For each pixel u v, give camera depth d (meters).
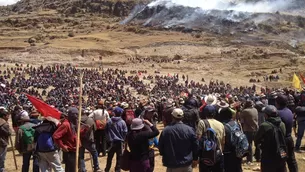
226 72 119.25
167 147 9.33
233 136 10.43
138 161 10.16
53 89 71.38
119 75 93.12
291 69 117.50
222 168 10.11
